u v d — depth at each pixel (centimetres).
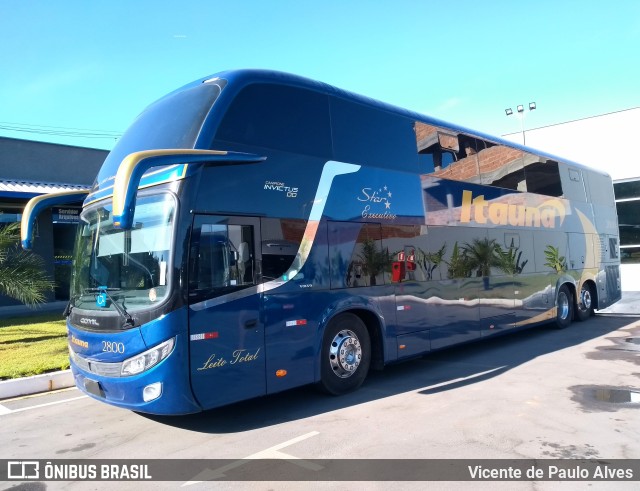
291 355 639
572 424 570
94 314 588
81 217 687
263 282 613
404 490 423
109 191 628
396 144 833
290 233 649
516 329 1079
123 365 549
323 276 684
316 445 529
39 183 1900
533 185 1188
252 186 615
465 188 967
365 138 779
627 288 2094
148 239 561
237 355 580
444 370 868
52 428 616
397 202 813
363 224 750
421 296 838
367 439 541
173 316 530
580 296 1359
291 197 657
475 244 974
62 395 773
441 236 895
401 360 800
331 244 700
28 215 707
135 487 447
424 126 897
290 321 639
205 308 554
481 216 999
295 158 669
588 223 1413
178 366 530
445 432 554
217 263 571
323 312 680
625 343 1065
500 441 524
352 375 731
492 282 1011
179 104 643
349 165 743
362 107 785
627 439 524
